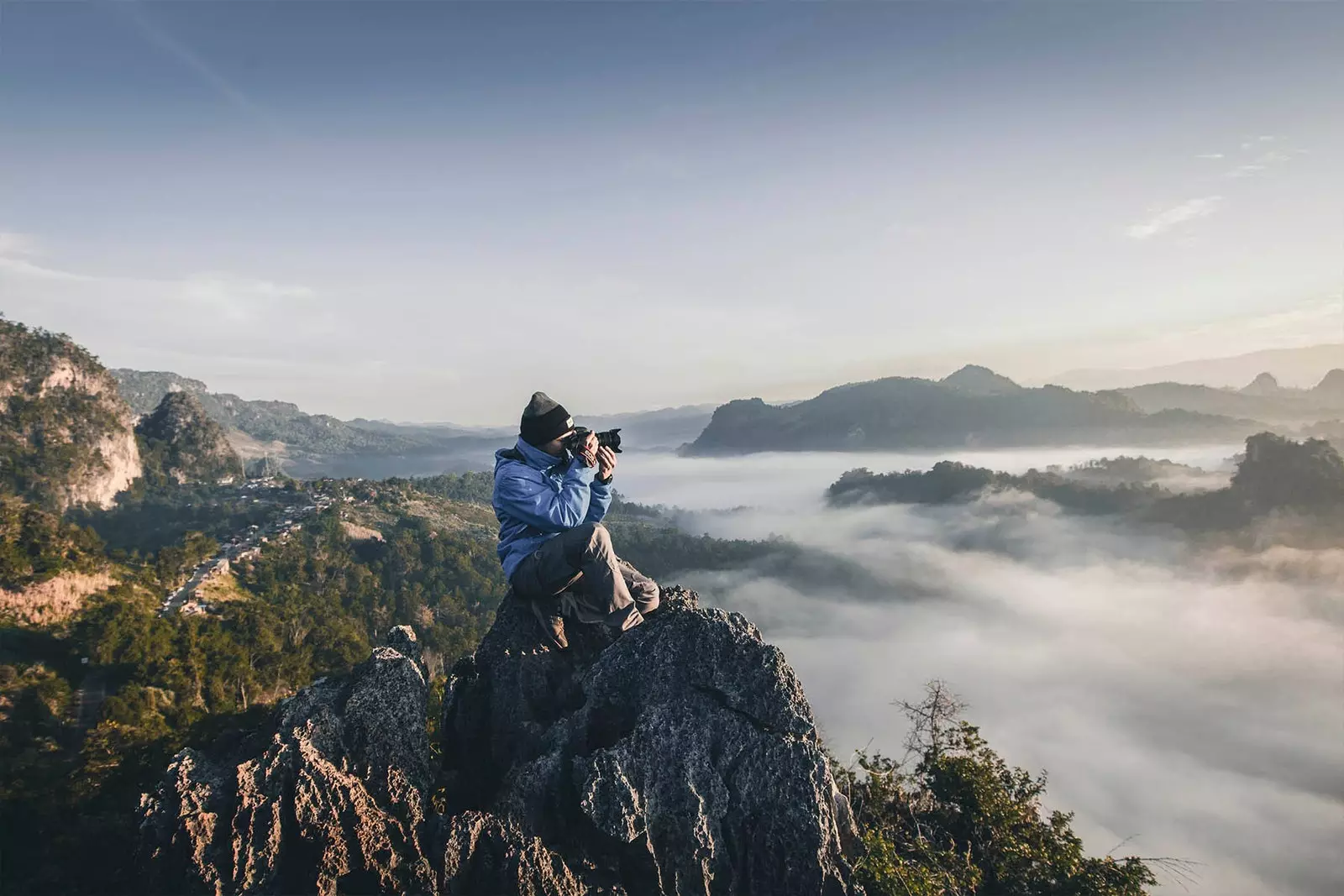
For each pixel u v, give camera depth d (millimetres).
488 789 4910
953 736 8086
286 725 4633
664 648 4805
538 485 4824
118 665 58406
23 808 20656
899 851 5867
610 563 4918
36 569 72438
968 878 5832
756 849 4293
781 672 4660
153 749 25047
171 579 93750
